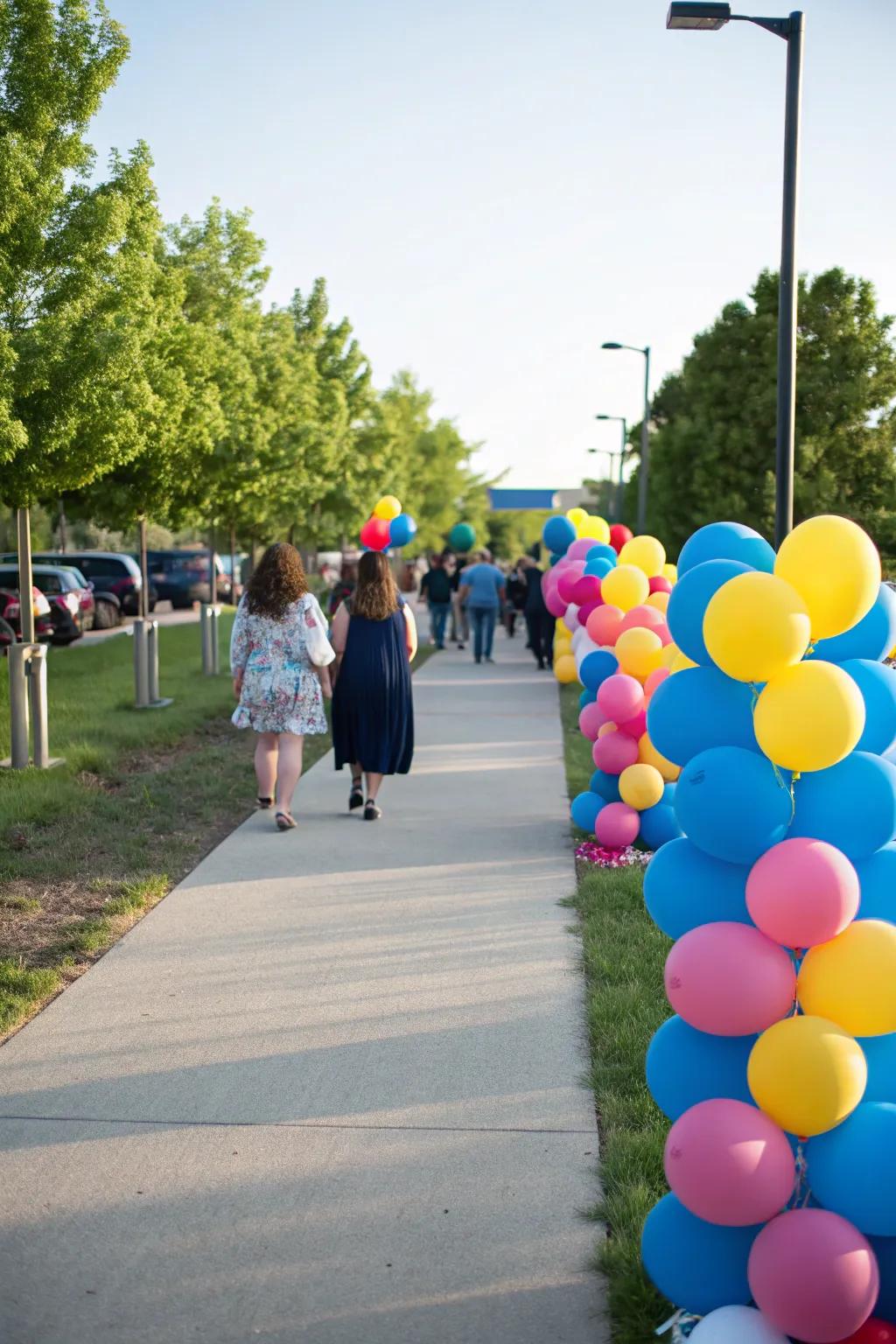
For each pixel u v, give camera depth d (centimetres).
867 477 2664
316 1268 306
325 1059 425
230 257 1622
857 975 257
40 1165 353
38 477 855
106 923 557
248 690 748
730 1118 254
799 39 842
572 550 981
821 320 2655
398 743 773
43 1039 440
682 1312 282
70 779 859
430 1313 289
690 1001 262
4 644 2133
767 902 259
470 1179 347
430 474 5219
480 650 1912
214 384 1306
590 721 716
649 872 292
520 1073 414
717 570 285
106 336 805
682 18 842
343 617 772
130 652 2019
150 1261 308
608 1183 342
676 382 3725
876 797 270
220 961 520
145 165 884
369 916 582
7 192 762
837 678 264
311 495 2259
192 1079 408
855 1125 257
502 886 634
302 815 802
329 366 2755
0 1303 291
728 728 284
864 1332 259
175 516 1523
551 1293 297
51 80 816
